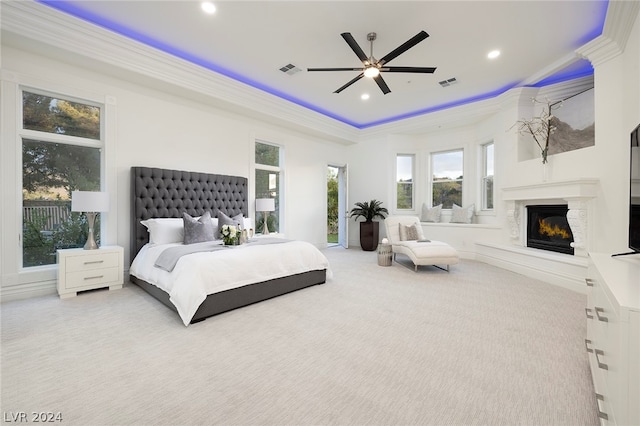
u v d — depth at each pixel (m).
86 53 3.17
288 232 6.14
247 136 5.31
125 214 3.81
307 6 2.86
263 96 4.94
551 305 2.93
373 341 2.14
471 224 5.63
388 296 3.25
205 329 2.35
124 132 3.80
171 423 1.32
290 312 2.75
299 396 1.51
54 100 3.37
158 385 1.60
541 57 3.80
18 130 3.09
